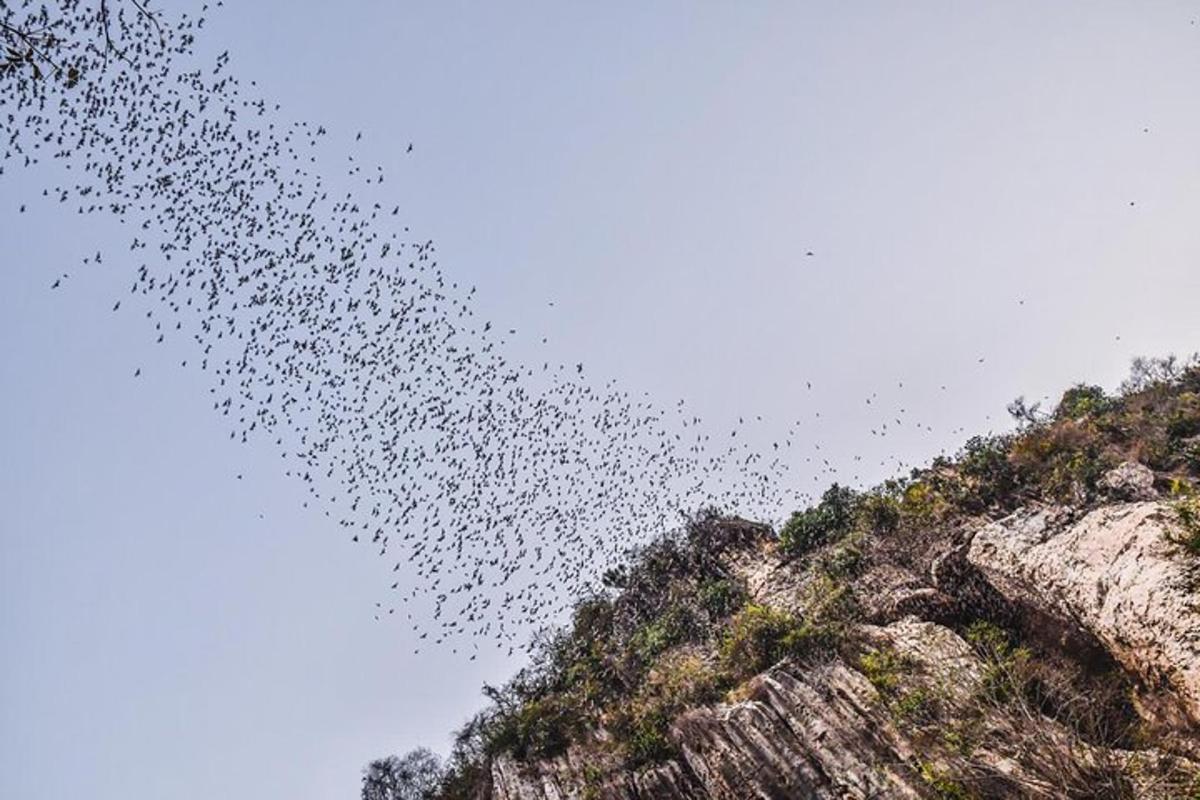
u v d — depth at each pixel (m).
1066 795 14.88
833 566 27.64
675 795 22.22
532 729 28.42
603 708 28.50
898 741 18.73
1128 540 17.88
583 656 34.06
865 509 30.11
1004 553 21.73
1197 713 14.32
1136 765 15.10
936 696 19.08
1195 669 14.31
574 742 26.86
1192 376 32.88
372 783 49.25
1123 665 17.20
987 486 27.12
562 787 24.94
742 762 21.06
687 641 30.64
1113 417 29.55
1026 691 18.20
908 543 26.61
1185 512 16.77
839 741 19.72
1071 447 26.92
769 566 32.62
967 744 17.36
